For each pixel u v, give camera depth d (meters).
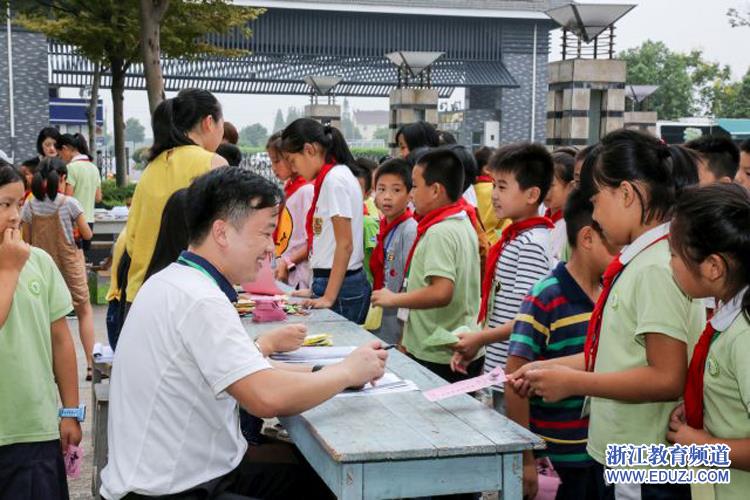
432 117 18.42
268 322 3.54
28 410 2.67
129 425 2.26
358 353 2.43
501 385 3.30
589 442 2.49
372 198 6.03
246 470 2.80
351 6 24.30
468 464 2.16
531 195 3.28
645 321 2.18
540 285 2.79
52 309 2.83
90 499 4.01
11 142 22.81
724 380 2.04
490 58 26.28
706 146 3.75
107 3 14.42
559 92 12.91
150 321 2.25
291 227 4.86
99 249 9.74
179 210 3.20
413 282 3.62
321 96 22.50
